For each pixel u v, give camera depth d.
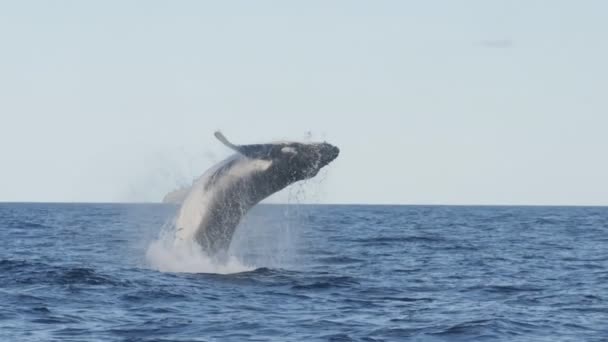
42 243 119.38
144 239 130.38
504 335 47.38
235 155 66.25
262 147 64.38
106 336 44.75
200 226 66.06
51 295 56.88
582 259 102.56
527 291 67.44
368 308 55.81
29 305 53.12
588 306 59.19
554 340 46.59
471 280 74.94
